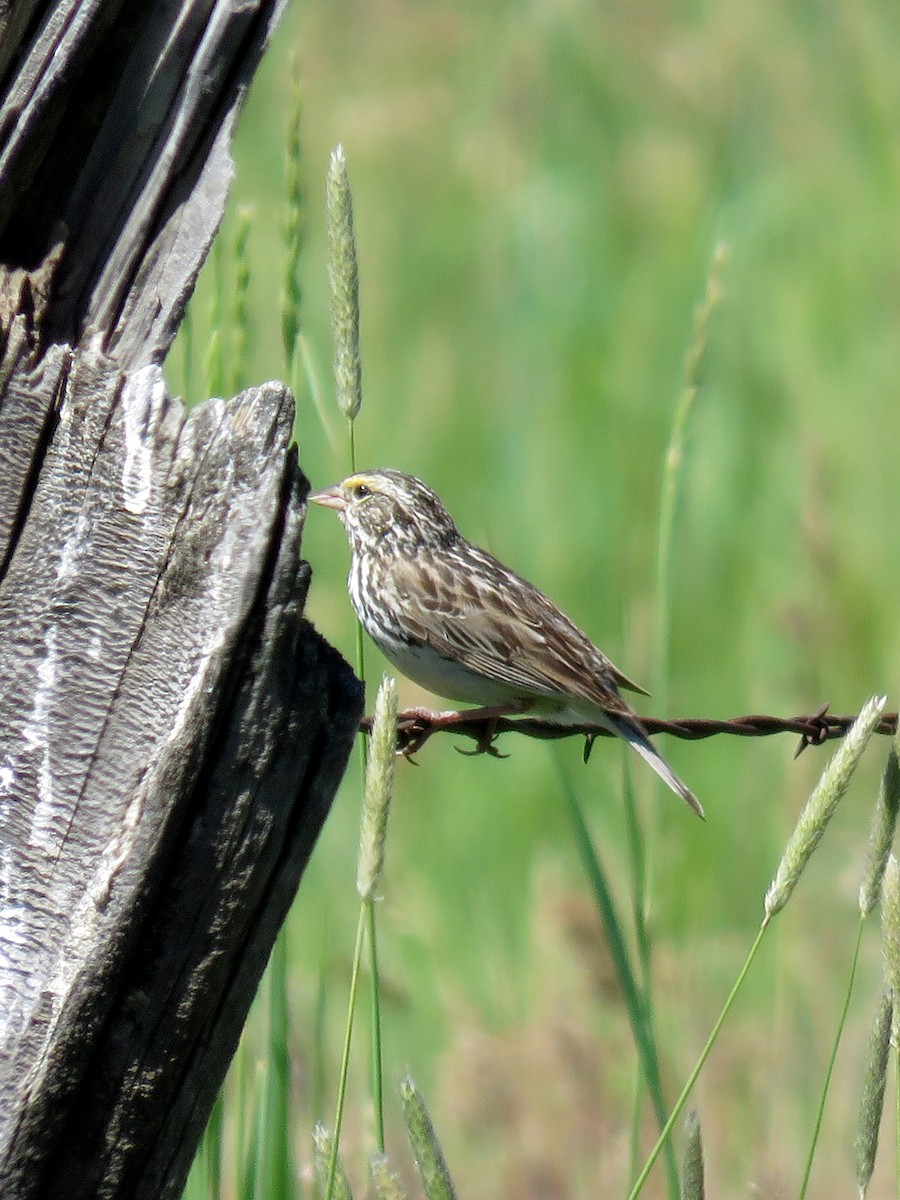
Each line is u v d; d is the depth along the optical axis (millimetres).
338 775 5590
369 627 11812
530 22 22844
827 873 13516
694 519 17344
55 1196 5512
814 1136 6891
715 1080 11484
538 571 16625
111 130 5793
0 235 5770
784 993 12062
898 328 19203
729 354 19500
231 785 5414
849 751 6648
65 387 5457
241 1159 7703
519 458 17797
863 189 21047
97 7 5617
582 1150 10992
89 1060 5422
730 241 20016
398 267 21031
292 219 8336
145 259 5840
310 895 13234
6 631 5422
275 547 5348
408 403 18500
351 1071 11609
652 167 21328
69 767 5387
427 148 22531
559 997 11555
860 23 21844
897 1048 6602
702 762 14992
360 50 23672
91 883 5344
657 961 11672
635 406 18781
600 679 10742
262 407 5363
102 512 5406
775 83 21625
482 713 10633
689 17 22781
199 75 5793
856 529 16828
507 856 14242
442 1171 5941
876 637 15547
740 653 15828
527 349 19703
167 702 5344
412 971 12914
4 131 5629
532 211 21125
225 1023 5672
